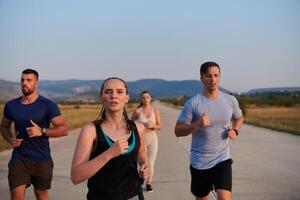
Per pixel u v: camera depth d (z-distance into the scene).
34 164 5.36
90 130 3.43
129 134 3.51
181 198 7.55
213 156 5.10
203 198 5.34
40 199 5.57
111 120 3.53
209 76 5.16
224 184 4.89
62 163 11.81
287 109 75.62
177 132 5.23
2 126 5.56
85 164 3.22
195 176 5.21
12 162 5.33
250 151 14.55
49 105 5.45
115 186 3.41
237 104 5.35
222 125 5.14
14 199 5.27
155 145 8.12
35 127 5.19
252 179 9.23
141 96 8.14
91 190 3.46
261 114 53.12
